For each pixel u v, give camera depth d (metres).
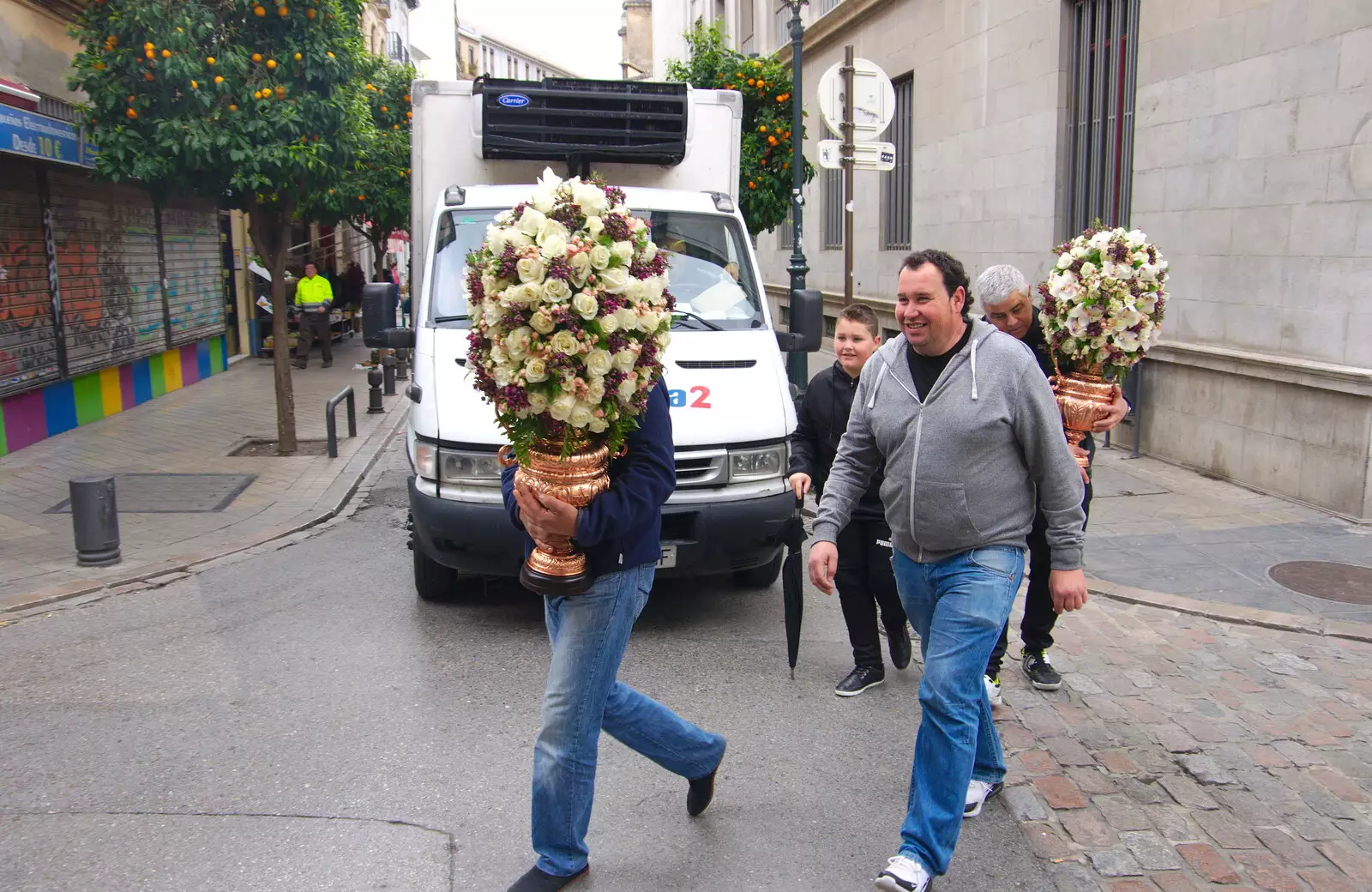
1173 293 9.15
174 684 4.88
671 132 6.99
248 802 3.77
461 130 7.01
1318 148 7.53
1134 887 3.26
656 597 6.25
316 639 5.48
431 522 5.38
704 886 3.28
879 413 3.32
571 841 3.14
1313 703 4.61
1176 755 4.13
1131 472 9.04
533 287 2.63
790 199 11.84
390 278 24.56
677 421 5.45
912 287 3.15
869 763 4.12
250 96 9.15
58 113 10.80
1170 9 9.03
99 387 12.42
